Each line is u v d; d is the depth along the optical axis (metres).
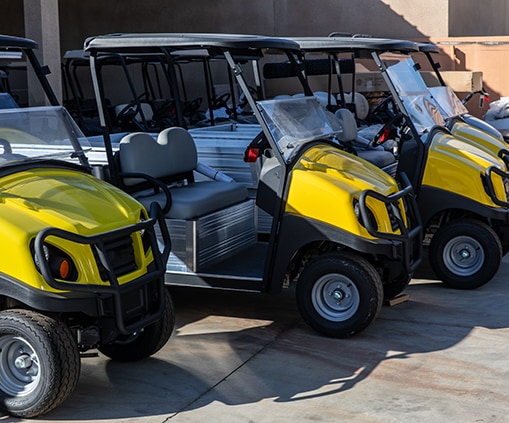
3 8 15.95
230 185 5.44
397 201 4.87
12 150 4.10
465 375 4.25
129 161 5.05
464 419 3.73
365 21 14.74
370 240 4.61
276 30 15.33
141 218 4.16
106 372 4.30
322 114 5.52
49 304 3.56
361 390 4.06
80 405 3.88
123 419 3.73
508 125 10.49
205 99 15.33
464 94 11.69
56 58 9.52
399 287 5.32
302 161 4.82
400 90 6.04
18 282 3.57
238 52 5.27
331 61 8.24
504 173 5.77
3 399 3.73
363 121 8.74
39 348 3.62
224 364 4.42
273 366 4.39
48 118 4.40
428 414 3.78
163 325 4.32
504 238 6.07
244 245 5.44
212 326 5.05
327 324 4.78
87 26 16.08
